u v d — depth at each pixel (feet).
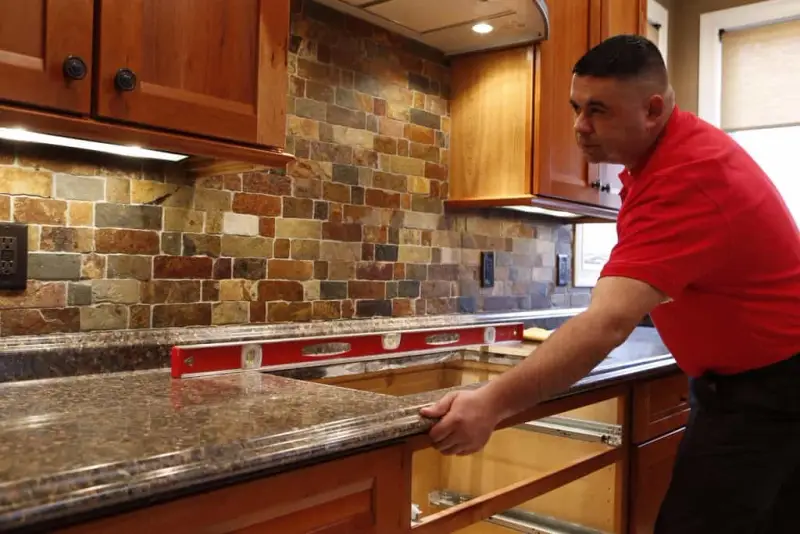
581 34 7.20
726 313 3.95
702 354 4.21
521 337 6.67
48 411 3.20
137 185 4.72
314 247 5.86
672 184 3.52
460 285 7.33
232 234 5.28
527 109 6.64
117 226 4.62
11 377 4.03
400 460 3.37
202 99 3.97
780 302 3.92
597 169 7.51
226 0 4.09
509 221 8.00
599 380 4.88
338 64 6.04
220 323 5.20
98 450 2.42
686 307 4.09
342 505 3.10
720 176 3.56
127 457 2.33
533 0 5.64
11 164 4.14
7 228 4.11
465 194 7.05
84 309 4.47
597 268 9.65
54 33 3.35
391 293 6.55
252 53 4.22
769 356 4.00
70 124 3.44
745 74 10.28
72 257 4.41
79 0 3.43
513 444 6.03
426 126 6.89
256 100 4.25
